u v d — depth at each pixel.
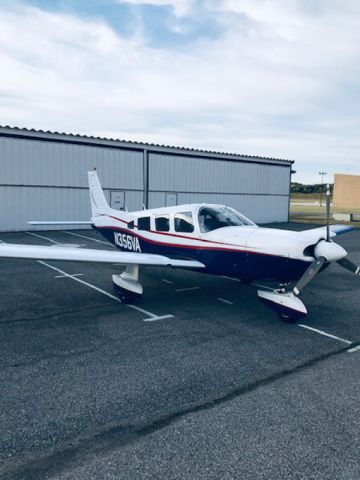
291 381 3.84
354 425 3.09
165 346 4.70
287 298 5.55
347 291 7.77
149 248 7.72
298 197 100.50
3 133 15.16
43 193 16.53
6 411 3.20
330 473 2.54
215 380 3.83
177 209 7.17
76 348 4.58
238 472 2.53
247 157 23.27
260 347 4.73
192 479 2.46
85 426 3.01
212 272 6.56
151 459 2.63
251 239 5.93
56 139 16.55
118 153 18.38
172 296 7.07
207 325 5.52
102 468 2.54
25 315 5.82
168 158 19.98
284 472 2.54
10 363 4.13
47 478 2.44
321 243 5.53
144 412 3.22
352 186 62.94
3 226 15.68
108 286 7.68
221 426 3.04
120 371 3.98
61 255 5.48
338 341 5.00
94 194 10.03
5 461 2.59
